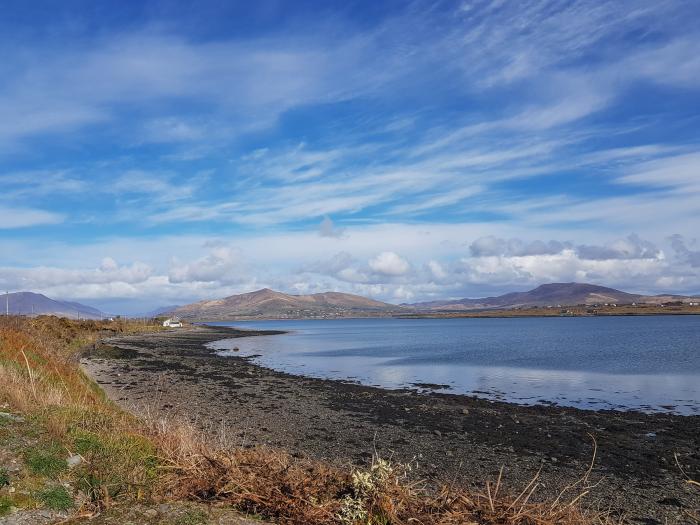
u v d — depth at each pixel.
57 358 19.42
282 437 16.64
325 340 90.25
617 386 30.41
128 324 108.44
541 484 12.29
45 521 5.21
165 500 5.89
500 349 60.47
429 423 19.41
